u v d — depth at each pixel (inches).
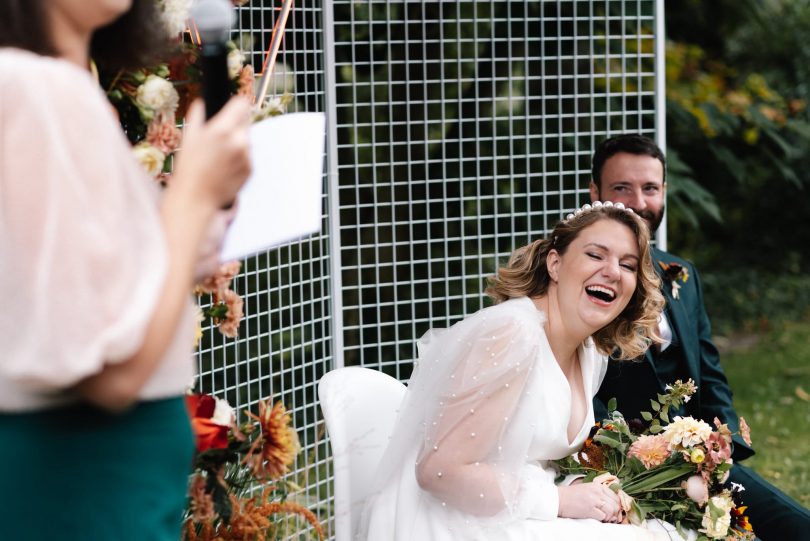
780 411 266.5
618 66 218.7
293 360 143.5
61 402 54.2
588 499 109.4
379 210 211.8
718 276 402.3
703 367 147.8
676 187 279.4
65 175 50.2
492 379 106.4
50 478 54.1
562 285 115.1
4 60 51.9
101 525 54.8
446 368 108.7
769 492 133.0
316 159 68.0
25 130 50.6
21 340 50.0
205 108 56.2
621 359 123.9
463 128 214.7
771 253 425.4
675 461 114.2
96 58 67.8
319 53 158.1
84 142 51.6
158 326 51.1
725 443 112.7
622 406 139.9
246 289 136.9
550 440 112.7
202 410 89.0
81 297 49.4
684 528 114.0
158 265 51.4
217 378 159.0
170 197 53.5
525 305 114.2
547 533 105.7
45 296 49.2
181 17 83.3
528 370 107.6
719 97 331.9
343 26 208.7
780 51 407.8
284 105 90.4
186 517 93.3
